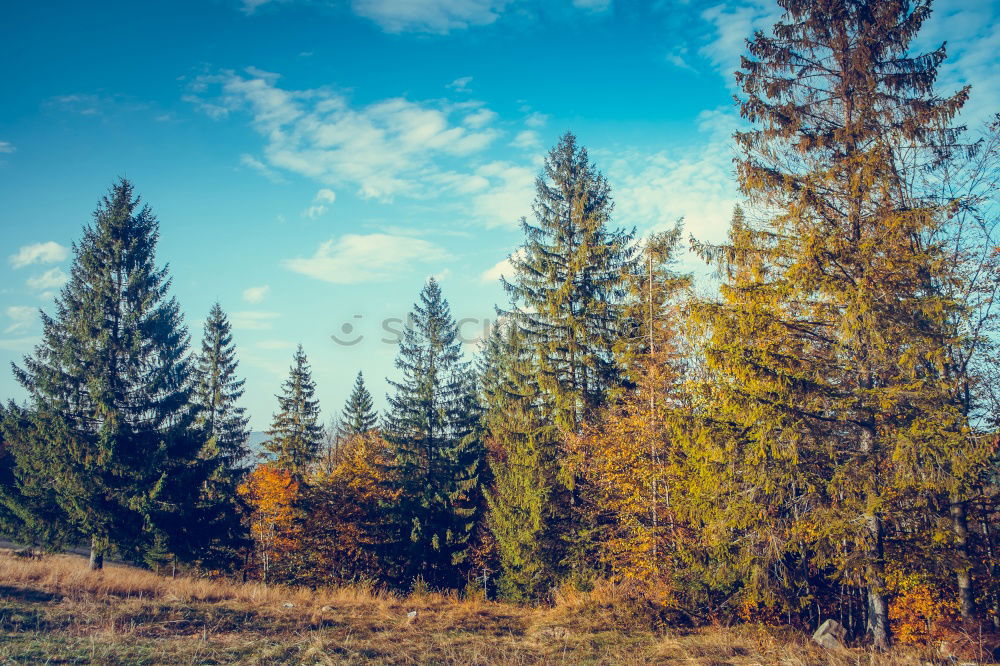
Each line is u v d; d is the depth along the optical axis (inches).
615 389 767.7
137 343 849.5
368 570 1187.9
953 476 403.5
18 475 831.7
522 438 861.2
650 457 697.0
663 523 683.4
